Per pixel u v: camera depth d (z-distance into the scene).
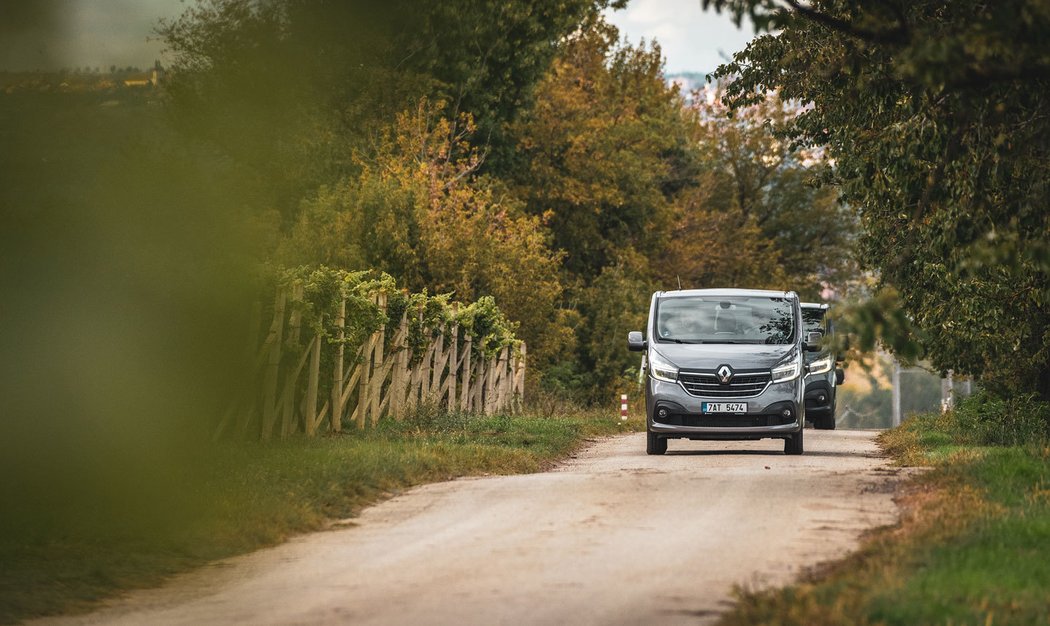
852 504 21.47
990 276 30.62
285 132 30.39
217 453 26.84
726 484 23.98
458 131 80.81
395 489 25.58
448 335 48.16
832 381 47.22
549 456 33.59
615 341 84.94
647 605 14.11
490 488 24.80
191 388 27.58
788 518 20.11
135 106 23.69
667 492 23.11
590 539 18.61
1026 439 33.22
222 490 22.94
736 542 18.14
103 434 24.70
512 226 70.12
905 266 31.27
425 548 18.55
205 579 17.62
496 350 53.09
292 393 33.28
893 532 18.47
